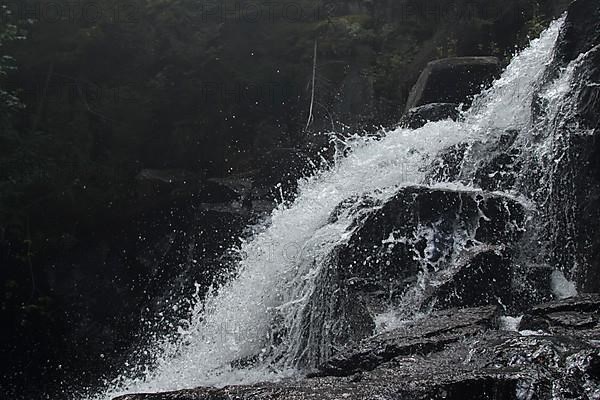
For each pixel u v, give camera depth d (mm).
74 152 14914
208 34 16766
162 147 15773
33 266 13859
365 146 10859
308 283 7648
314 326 7363
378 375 4047
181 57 16344
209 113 16062
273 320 7855
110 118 15648
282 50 16641
